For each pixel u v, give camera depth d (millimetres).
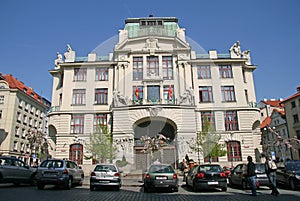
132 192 10164
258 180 11383
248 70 29547
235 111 26375
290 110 39656
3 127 38219
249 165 9398
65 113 23875
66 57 25219
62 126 23641
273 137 44000
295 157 37688
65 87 24438
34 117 45531
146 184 8711
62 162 11484
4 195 8523
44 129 49281
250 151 25109
